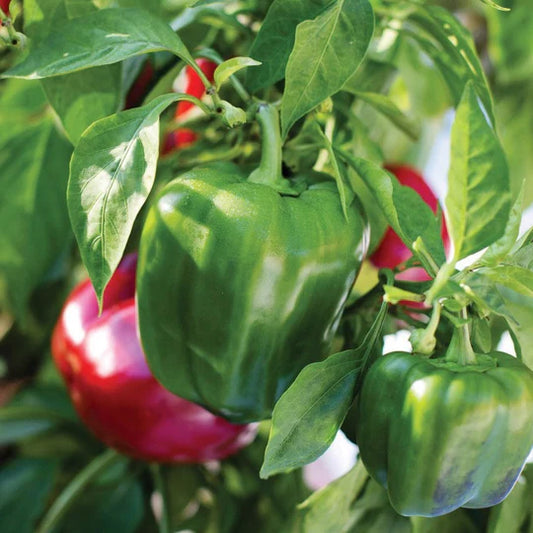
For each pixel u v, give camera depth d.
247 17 0.58
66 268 0.73
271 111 0.48
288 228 0.46
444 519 0.55
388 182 0.46
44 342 0.77
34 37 0.50
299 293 0.46
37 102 0.66
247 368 0.47
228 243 0.45
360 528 0.55
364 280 0.64
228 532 0.67
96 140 0.44
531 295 0.44
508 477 0.45
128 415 0.57
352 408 0.49
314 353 0.48
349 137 0.55
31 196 0.69
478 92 0.53
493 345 0.58
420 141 0.71
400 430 0.44
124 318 0.58
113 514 0.69
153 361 0.50
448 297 0.44
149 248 0.47
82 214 0.43
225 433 0.58
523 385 0.44
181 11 0.59
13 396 0.76
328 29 0.46
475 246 0.43
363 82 0.58
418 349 0.45
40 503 0.70
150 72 0.52
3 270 0.71
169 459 0.60
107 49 0.46
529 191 0.75
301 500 0.66
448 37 0.53
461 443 0.43
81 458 0.72
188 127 0.57
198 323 0.47
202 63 0.57
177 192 0.47
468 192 0.42
